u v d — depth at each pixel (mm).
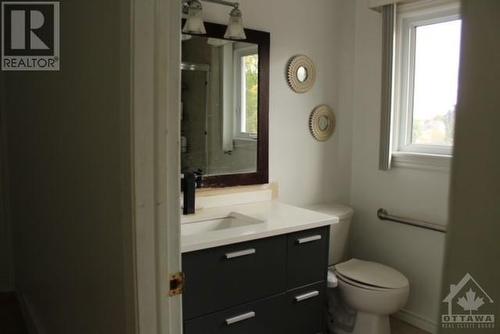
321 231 2051
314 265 2045
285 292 1939
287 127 2518
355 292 2141
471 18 424
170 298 955
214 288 1685
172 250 947
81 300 1341
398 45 2449
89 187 1170
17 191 2504
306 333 2061
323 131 2670
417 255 2451
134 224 881
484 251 428
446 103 2316
